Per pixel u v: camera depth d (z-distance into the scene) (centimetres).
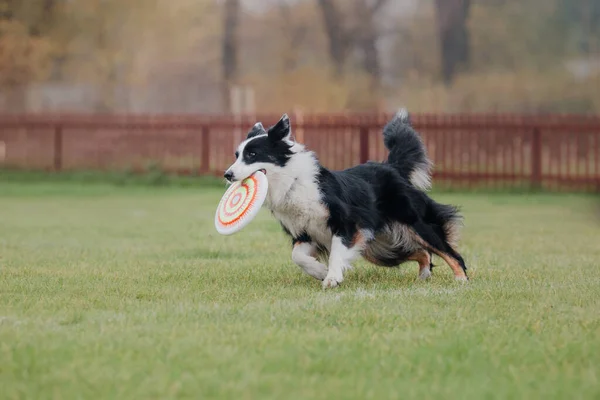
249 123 2848
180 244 1382
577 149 2628
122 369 600
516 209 2088
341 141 2931
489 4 5394
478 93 5138
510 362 625
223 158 2953
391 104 5172
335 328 723
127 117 2938
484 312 791
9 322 751
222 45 5378
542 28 5375
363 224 983
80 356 633
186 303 834
